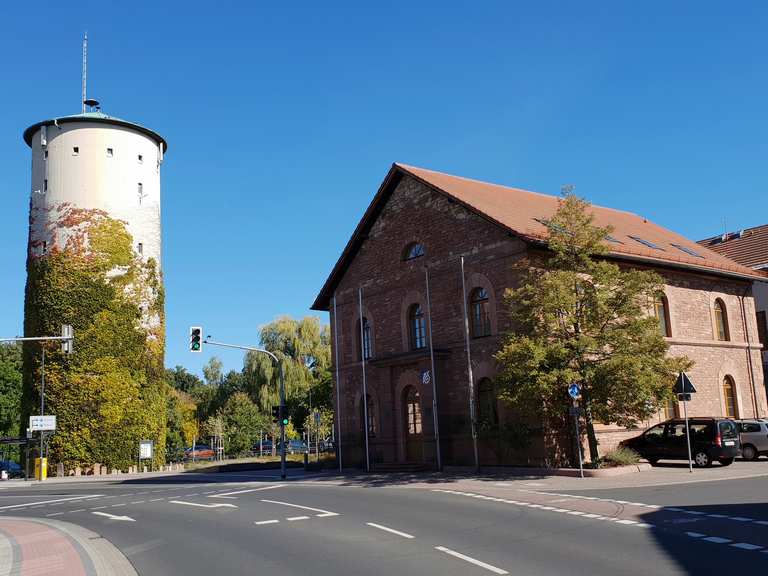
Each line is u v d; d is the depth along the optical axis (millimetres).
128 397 46000
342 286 33469
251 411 62969
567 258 23156
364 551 11062
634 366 21219
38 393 45156
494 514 14633
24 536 15352
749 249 42562
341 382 32969
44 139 47812
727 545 10227
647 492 17344
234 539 13180
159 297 49406
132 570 10719
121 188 47938
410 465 27672
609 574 8734
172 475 39094
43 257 46438
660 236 35062
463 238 27344
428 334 28438
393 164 30391
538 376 21359
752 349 33531
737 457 27797
